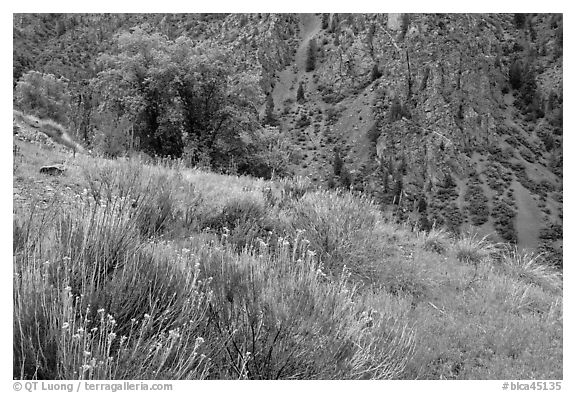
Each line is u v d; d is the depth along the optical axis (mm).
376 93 171750
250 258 4660
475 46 174250
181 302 3457
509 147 154250
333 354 3568
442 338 5609
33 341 2816
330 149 163750
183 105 30484
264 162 32000
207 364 3219
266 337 3447
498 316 6578
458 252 9727
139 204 5887
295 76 199125
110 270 3715
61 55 168000
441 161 144375
